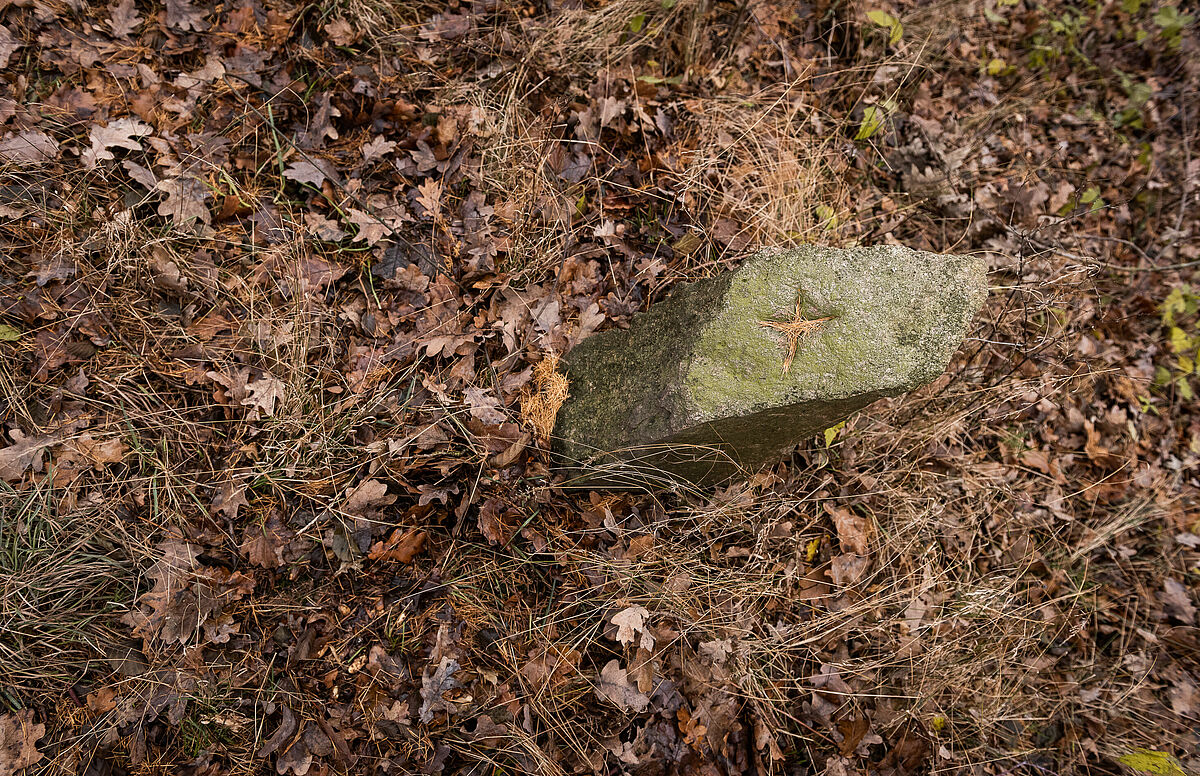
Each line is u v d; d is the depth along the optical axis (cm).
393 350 271
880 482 305
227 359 257
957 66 405
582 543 262
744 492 283
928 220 363
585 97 335
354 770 224
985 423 334
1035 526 324
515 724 235
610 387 254
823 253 199
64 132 261
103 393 244
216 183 273
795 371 195
